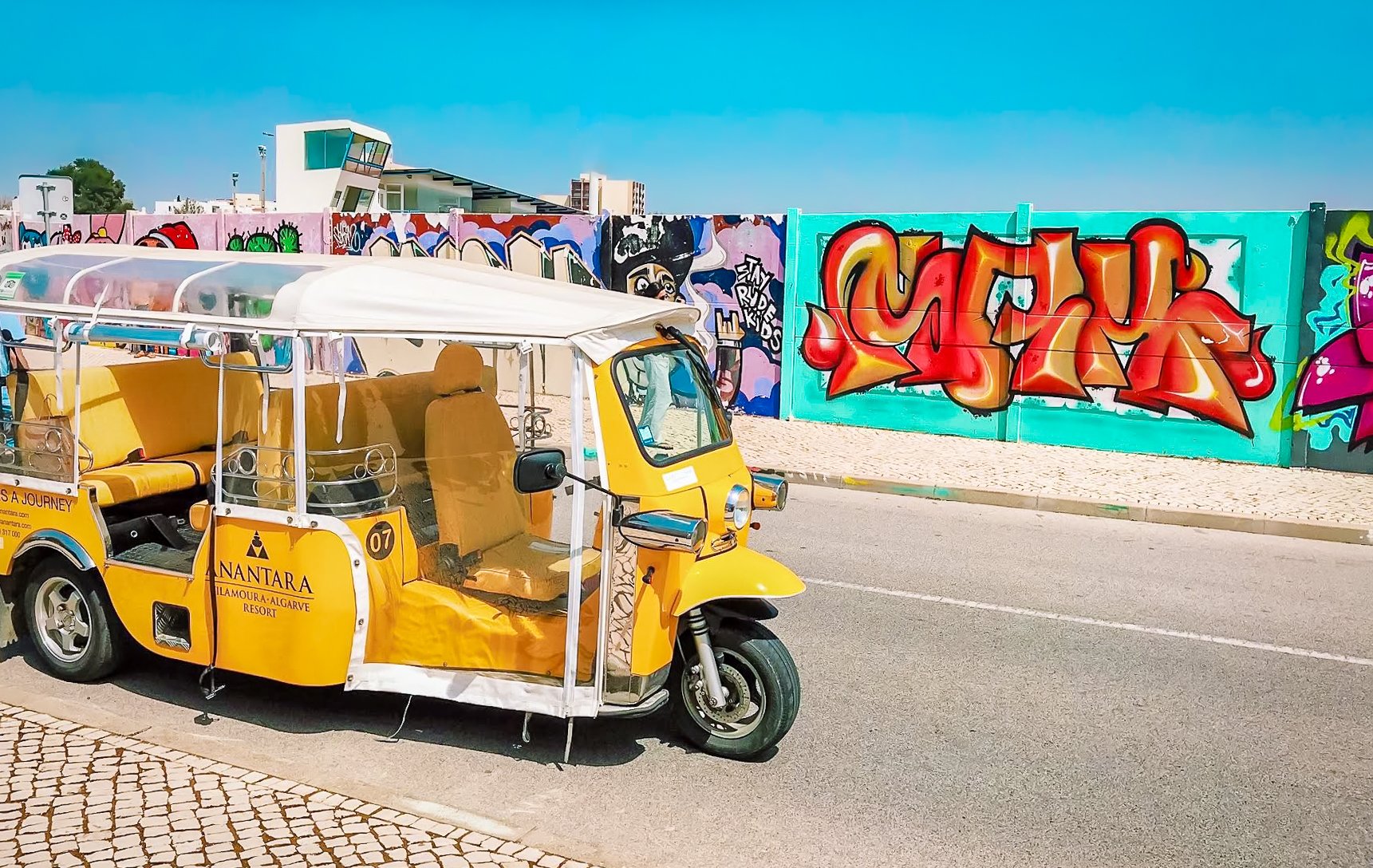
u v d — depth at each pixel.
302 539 4.86
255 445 5.24
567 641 4.62
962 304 14.27
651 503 4.71
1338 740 5.53
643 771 4.96
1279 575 8.73
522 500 5.57
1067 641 6.98
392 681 4.99
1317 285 12.43
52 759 4.66
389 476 5.00
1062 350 13.78
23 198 19.83
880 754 5.23
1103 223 13.32
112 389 5.94
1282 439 12.85
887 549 9.26
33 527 5.64
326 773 4.81
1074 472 12.29
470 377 5.44
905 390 14.82
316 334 4.78
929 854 4.32
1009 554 9.20
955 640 6.94
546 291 5.21
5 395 5.86
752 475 5.68
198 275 5.16
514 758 5.05
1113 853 4.38
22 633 6.00
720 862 4.20
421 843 4.09
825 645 6.80
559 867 3.99
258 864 3.88
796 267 15.27
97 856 3.89
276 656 5.00
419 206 51.75
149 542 5.77
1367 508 10.71
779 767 5.05
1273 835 4.55
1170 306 13.15
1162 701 6.00
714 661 4.93
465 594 5.03
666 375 5.12
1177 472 12.39
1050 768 5.13
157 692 5.68
